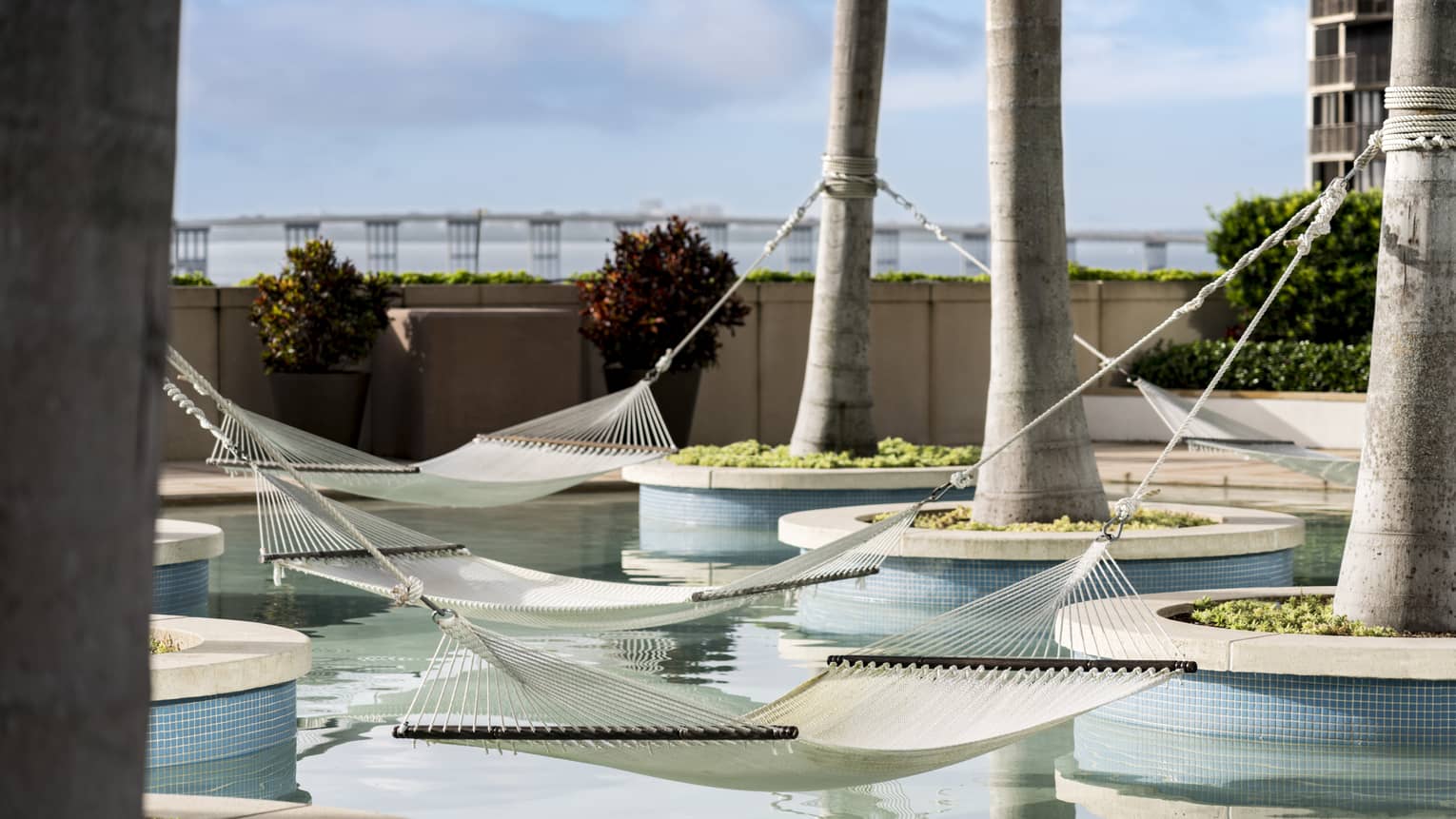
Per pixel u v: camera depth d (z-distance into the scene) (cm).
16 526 174
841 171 1378
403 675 770
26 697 174
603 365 1897
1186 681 665
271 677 624
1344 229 2088
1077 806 559
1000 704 539
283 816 402
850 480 1320
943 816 548
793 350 2064
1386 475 685
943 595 964
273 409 1814
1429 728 629
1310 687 638
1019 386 1014
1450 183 675
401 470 937
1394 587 679
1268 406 1980
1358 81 4219
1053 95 1009
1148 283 2209
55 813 176
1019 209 1010
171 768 598
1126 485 1590
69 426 176
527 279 2045
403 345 1816
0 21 173
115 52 177
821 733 522
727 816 552
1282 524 1005
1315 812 543
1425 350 676
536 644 864
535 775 605
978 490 1034
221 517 1363
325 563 766
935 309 2144
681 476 1355
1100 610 729
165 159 183
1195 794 570
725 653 833
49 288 175
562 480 996
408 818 543
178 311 1759
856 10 1356
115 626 180
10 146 173
